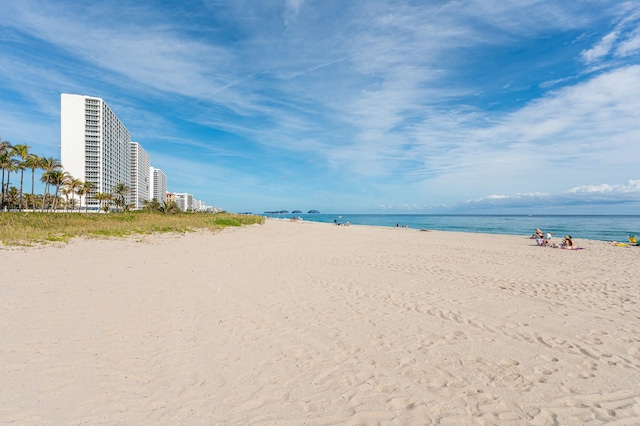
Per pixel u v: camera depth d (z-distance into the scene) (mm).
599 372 3578
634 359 3893
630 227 40906
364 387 3225
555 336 4586
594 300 6430
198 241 15789
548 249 15344
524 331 4766
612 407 2957
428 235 25141
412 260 11430
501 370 3607
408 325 4957
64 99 83250
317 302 6086
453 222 64250
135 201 115938
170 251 11898
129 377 3242
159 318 4922
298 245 15797
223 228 25547
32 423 2496
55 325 4418
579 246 17062
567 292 7047
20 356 3523
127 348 3869
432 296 6633
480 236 24312
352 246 15781
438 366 3688
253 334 4492
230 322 4910
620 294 6898
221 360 3697
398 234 26219
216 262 10016
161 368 3453
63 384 3051
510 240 20547
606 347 4234
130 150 112812
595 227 41625
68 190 64625
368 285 7516
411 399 3043
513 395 3131
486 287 7457
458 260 11547
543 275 8906
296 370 3531
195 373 3389
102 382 3127
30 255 9305
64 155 83625
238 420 2672
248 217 43719
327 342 4289
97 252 10578
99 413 2670
